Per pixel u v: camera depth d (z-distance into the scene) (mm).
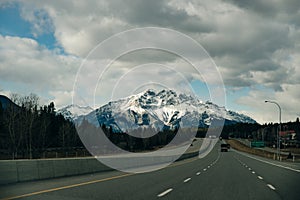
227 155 89125
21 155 67562
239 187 18266
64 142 82625
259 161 54875
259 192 16297
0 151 71000
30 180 18969
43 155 67312
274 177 24938
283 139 184625
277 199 14195
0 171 16922
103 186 17312
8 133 69188
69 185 17219
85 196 13820
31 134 71750
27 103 70562
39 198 12930
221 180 22047
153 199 13523
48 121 85375
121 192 15266
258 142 153250
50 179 20203
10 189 15297
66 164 22828
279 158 71312
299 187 18547
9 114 67812
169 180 21359
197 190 16609
